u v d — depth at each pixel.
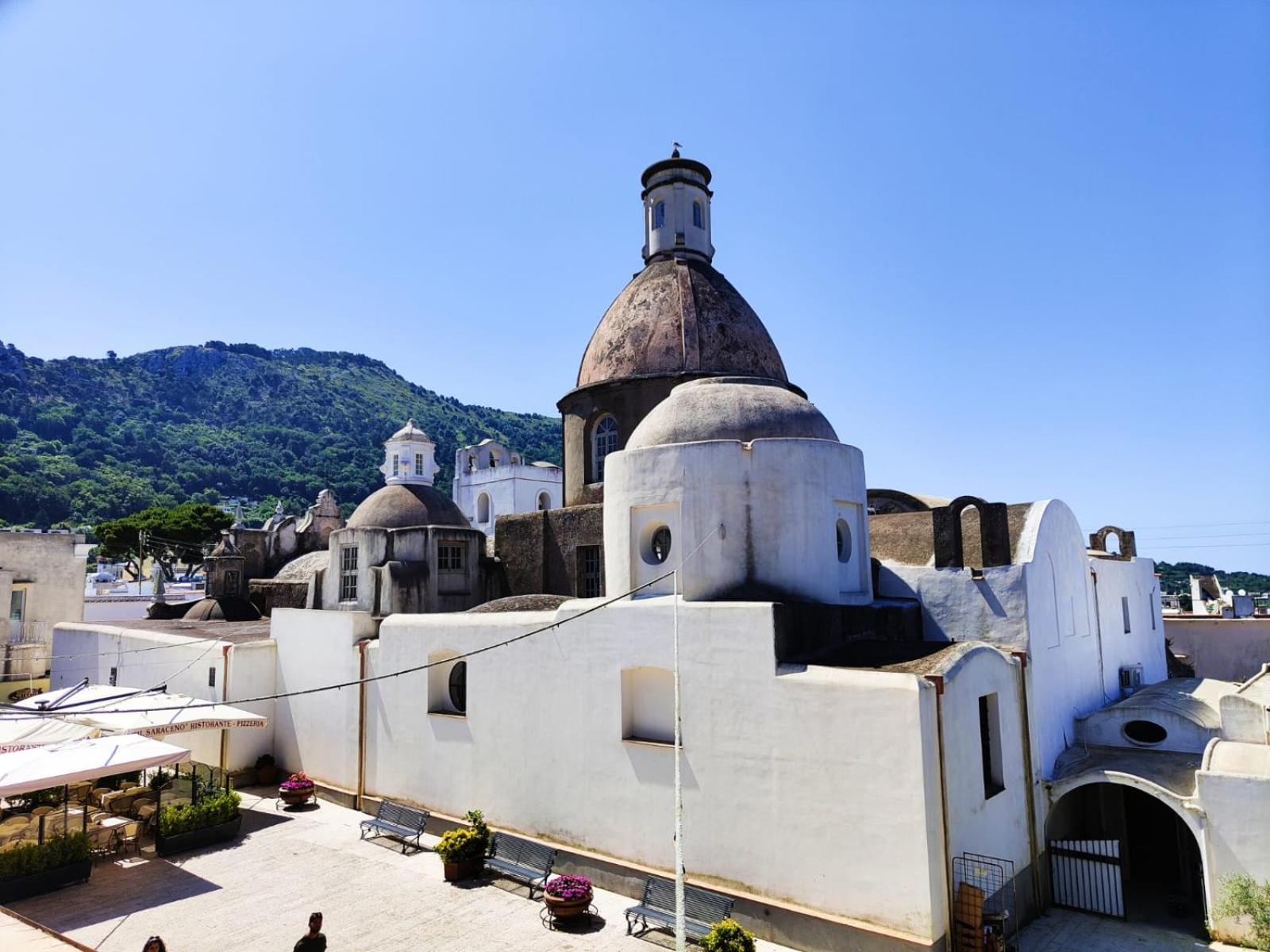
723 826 14.36
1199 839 15.12
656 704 15.96
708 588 16.41
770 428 17.72
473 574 25.73
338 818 21.02
